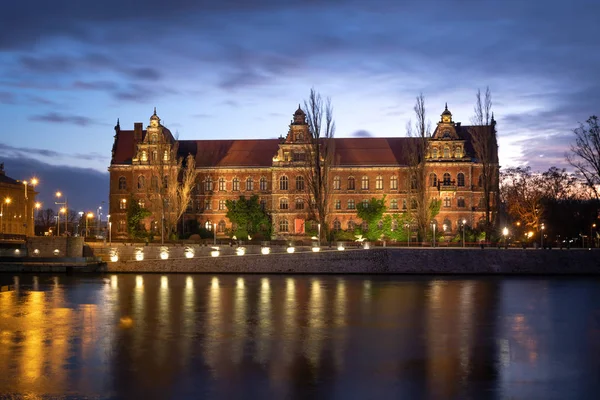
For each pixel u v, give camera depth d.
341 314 55.44
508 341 44.34
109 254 107.62
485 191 114.00
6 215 163.38
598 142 111.56
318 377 34.66
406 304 61.59
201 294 68.94
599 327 49.88
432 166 134.88
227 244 116.69
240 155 146.88
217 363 37.50
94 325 49.53
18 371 35.50
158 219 131.50
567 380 34.47
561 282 83.62
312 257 97.06
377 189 139.88
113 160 143.00
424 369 36.50
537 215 141.25
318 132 118.06
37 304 60.72
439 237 128.38
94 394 31.47
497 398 31.25
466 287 76.81
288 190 139.50
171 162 132.62
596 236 140.12
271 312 56.28
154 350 40.81
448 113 136.25
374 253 96.81
